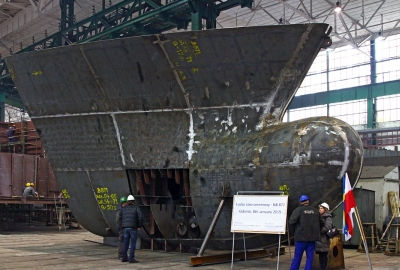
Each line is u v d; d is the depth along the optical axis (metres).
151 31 22.55
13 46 36.28
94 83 10.38
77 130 10.97
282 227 8.09
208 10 20.42
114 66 10.00
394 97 40.16
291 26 8.80
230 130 9.61
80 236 16.50
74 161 11.18
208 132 9.76
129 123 10.36
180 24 21.66
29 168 19.84
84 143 10.96
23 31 33.34
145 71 9.82
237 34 8.98
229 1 20.22
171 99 9.91
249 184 9.09
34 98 11.29
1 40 35.00
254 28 8.87
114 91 10.28
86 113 10.73
